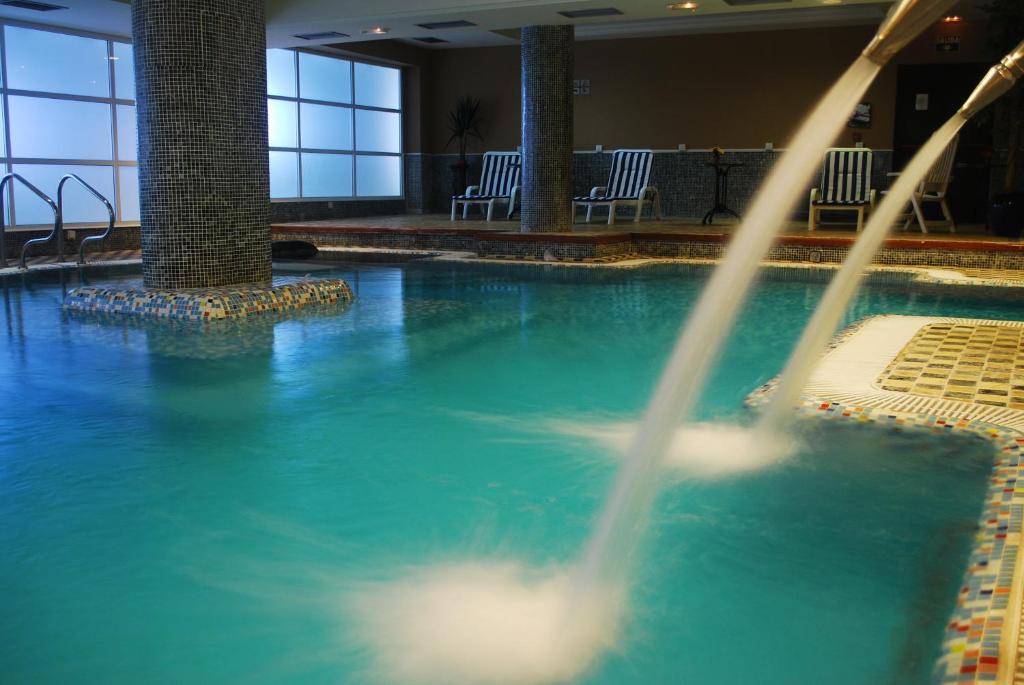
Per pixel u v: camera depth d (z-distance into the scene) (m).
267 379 4.51
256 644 1.99
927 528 2.59
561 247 10.03
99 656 1.93
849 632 2.03
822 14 12.66
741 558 2.40
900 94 13.06
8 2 8.85
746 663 1.90
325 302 7.02
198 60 6.33
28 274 8.76
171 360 4.94
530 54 10.01
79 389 4.29
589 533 2.60
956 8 11.93
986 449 3.23
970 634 1.87
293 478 3.08
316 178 14.18
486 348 5.32
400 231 11.49
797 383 3.66
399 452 3.36
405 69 15.70
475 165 15.86
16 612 2.13
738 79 13.91
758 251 2.03
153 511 2.78
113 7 9.12
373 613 2.13
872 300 7.05
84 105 10.70
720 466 3.14
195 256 6.50
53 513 2.76
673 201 14.55
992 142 12.59
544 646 1.97
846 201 10.95
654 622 2.07
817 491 2.89
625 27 13.80
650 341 5.54
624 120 14.64
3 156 9.84
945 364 4.37
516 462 3.24
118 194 11.23
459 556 2.45
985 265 8.93
